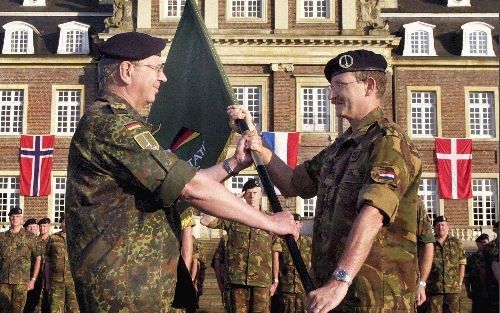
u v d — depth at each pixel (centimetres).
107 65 421
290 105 3419
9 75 3503
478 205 3509
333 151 470
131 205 395
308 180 507
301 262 406
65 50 3594
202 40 584
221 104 561
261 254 1166
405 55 3591
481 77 3544
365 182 415
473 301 1576
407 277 428
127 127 394
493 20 3762
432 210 3475
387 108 3506
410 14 3816
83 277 387
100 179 395
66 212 408
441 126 3509
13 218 1593
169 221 405
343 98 461
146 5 3419
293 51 3431
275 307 1427
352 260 388
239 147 507
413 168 430
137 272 386
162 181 382
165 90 604
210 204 390
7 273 1570
